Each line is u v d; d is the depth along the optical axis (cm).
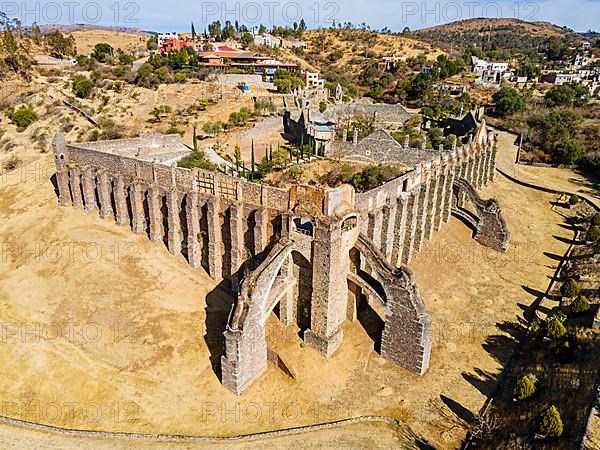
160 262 5719
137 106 12838
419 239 6328
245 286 4166
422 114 13700
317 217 4297
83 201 6875
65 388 4222
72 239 6166
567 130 12050
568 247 7181
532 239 7394
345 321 4944
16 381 4303
